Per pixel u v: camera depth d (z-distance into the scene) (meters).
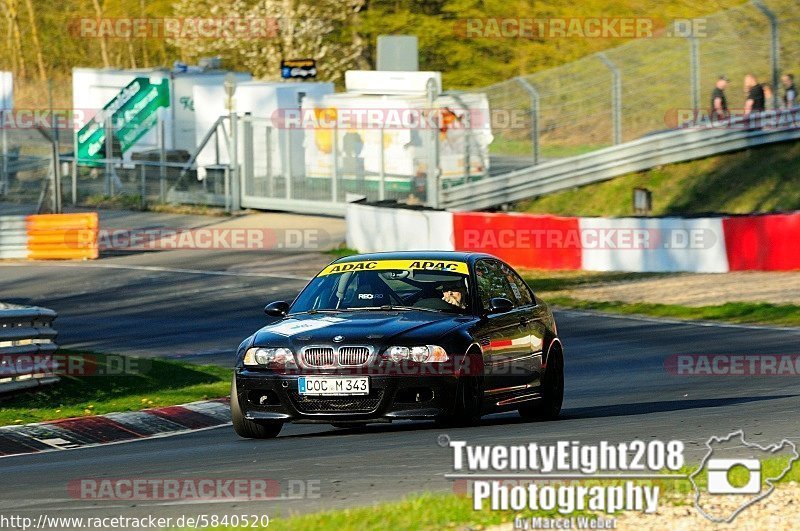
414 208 87.88
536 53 151.88
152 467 26.31
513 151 115.69
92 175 113.56
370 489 21.95
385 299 31.27
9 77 126.69
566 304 67.75
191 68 111.88
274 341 29.38
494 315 31.22
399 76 99.50
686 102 108.62
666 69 111.94
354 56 149.12
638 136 109.75
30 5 168.00
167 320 65.19
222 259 87.44
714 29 110.12
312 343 28.83
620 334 57.38
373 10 157.25
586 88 114.81
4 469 27.94
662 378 44.03
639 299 67.75
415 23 155.62
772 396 37.50
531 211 101.62
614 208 99.69
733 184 98.75
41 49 170.25
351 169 100.75
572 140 112.19
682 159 101.44
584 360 49.81
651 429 29.38
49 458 30.27
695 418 31.84
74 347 55.97
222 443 30.80
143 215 106.12
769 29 106.31
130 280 79.94
